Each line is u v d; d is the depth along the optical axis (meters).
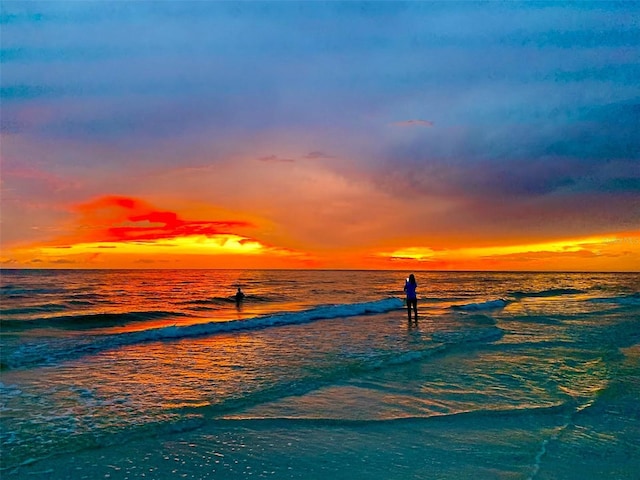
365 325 17.67
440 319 19.73
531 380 8.65
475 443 5.64
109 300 31.41
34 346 12.84
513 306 27.14
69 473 4.92
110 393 7.98
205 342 13.58
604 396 7.56
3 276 82.25
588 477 4.75
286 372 9.42
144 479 4.77
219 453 5.42
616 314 21.55
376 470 4.94
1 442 5.76
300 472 4.91
